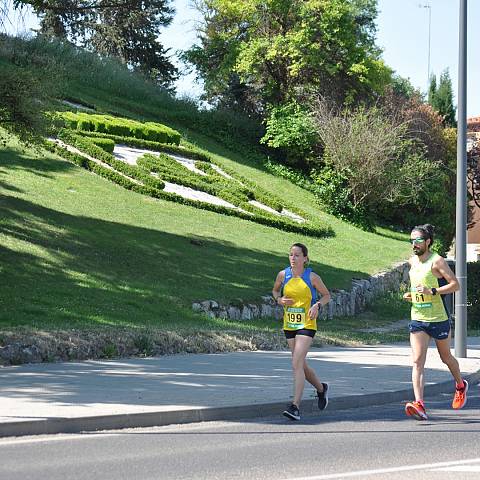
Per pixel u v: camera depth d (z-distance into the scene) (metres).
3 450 12.26
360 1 76.00
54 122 38.16
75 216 41.75
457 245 27.17
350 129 67.31
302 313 15.84
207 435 13.95
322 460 12.00
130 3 41.09
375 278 48.56
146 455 12.16
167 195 50.94
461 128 27.27
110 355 23.08
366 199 68.12
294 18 75.25
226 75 78.38
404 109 78.12
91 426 14.05
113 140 57.41
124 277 34.19
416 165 70.25
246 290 37.34
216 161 64.00
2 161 47.56
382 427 15.11
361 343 30.92
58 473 10.80
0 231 35.50
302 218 59.50
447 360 17.03
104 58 76.44
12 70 36.94
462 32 27.31
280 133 71.06
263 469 11.32
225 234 47.38
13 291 28.12
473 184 87.50
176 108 76.56
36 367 20.34
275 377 20.11
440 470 11.41
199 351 25.58
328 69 73.38
